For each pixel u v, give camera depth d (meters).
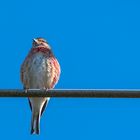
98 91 8.28
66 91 8.39
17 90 8.53
